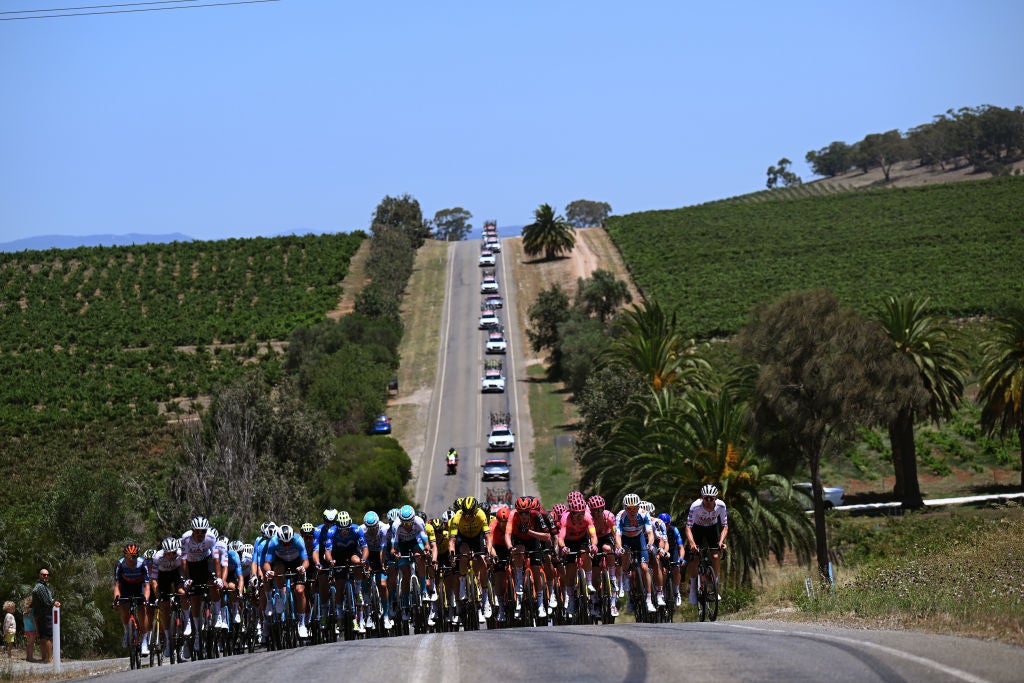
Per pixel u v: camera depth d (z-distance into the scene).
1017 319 87.75
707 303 172.00
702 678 12.39
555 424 120.25
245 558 26.39
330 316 173.62
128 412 126.38
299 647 23.00
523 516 23.64
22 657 33.28
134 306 180.25
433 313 178.00
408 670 14.30
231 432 86.19
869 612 21.88
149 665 24.78
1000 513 63.56
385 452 99.25
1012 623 17.34
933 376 83.56
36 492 99.75
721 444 52.88
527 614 24.17
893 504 84.62
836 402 62.66
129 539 65.81
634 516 23.95
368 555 25.22
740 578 51.81
